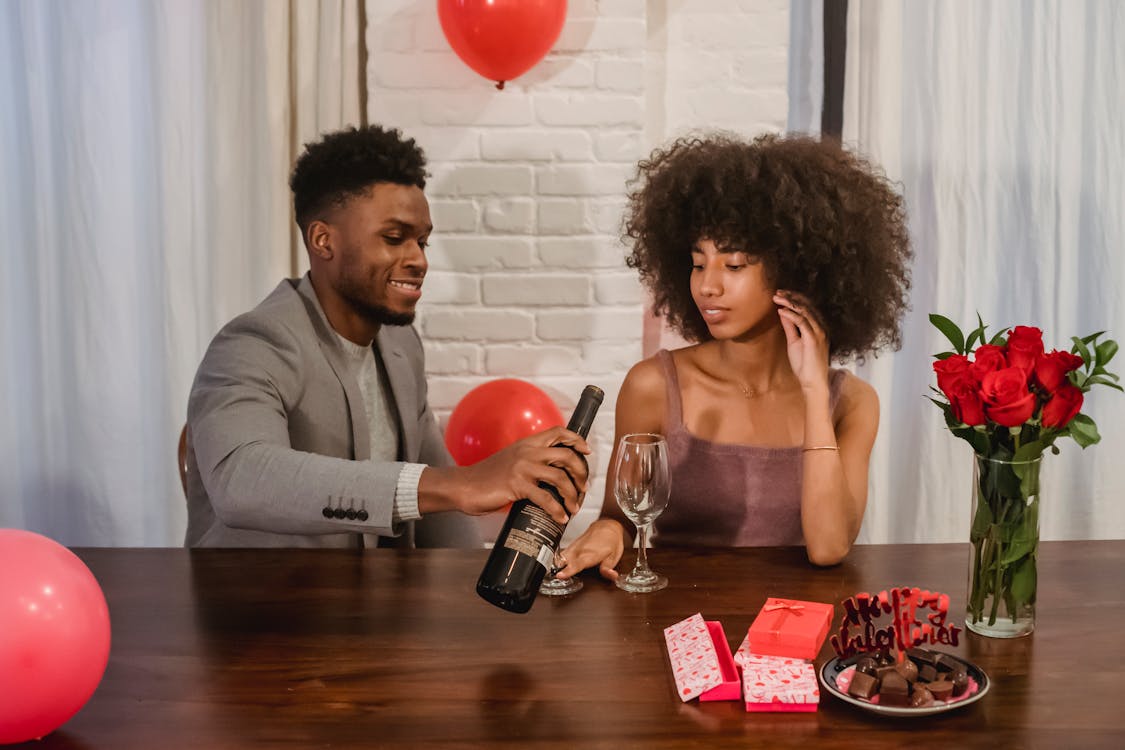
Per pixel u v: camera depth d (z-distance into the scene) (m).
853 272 1.79
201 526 1.86
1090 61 2.95
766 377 1.86
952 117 2.93
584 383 2.84
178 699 1.09
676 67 2.90
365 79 2.84
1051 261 2.99
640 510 1.38
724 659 1.18
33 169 2.87
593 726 1.04
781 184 1.71
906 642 1.14
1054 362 1.17
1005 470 1.21
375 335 2.02
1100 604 1.34
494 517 2.86
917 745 1.00
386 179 1.92
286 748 0.99
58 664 0.98
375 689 1.11
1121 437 3.07
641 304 2.81
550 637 1.25
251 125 2.84
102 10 2.83
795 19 2.91
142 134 2.89
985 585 1.24
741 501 1.84
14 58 2.85
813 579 1.44
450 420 2.62
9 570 0.99
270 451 1.57
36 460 2.97
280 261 2.84
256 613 1.31
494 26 2.42
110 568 1.47
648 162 2.01
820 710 1.07
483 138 2.75
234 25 2.81
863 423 1.83
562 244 2.79
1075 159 2.96
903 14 2.91
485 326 2.82
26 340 2.94
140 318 2.95
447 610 1.32
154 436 2.98
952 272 2.98
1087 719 1.05
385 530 1.46
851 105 2.88
